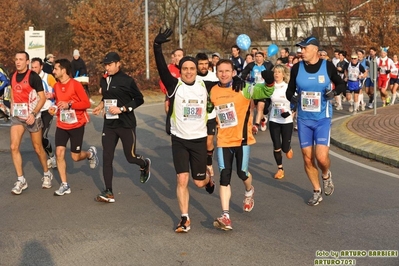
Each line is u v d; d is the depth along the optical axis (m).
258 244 5.50
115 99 7.41
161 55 5.94
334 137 12.19
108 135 7.46
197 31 46.34
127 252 5.32
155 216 6.60
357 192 7.62
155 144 12.41
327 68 6.76
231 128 6.13
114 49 27.25
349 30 39.78
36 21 43.28
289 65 16.14
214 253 5.25
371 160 10.05
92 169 9.58
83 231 6.02
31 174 9.20
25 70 7.79
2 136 13.58
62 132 7.79
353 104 18.67
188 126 5.93
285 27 49.72
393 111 16.84
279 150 8.63
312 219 6.36
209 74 8.88
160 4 43.78
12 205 7.23
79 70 20.52
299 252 5.25
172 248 5.41
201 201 7.31
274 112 8.58
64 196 7.69
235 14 46.97
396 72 20.14
